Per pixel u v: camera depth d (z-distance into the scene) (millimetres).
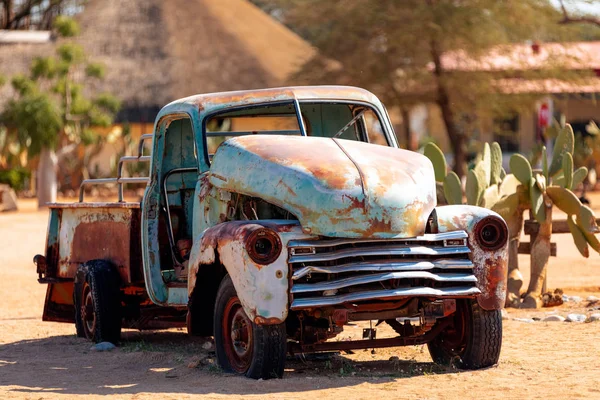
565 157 14352
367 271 8414
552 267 20203
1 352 11359
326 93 10656
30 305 15961
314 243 8375
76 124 44812
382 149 9398
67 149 45531
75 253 12461
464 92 40344
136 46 59188
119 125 54906
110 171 52469
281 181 8664
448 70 41094
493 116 42688
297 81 42531
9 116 42906
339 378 8859
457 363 9375
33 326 13578
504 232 8984
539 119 51938
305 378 8812
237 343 8961
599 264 20625
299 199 8500
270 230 8344
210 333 9719
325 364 9773
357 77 40156
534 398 7926
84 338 12141
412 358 10156
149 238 10672
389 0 39438
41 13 92438
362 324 12547
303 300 8273
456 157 42219
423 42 39875
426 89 41344
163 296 10586
